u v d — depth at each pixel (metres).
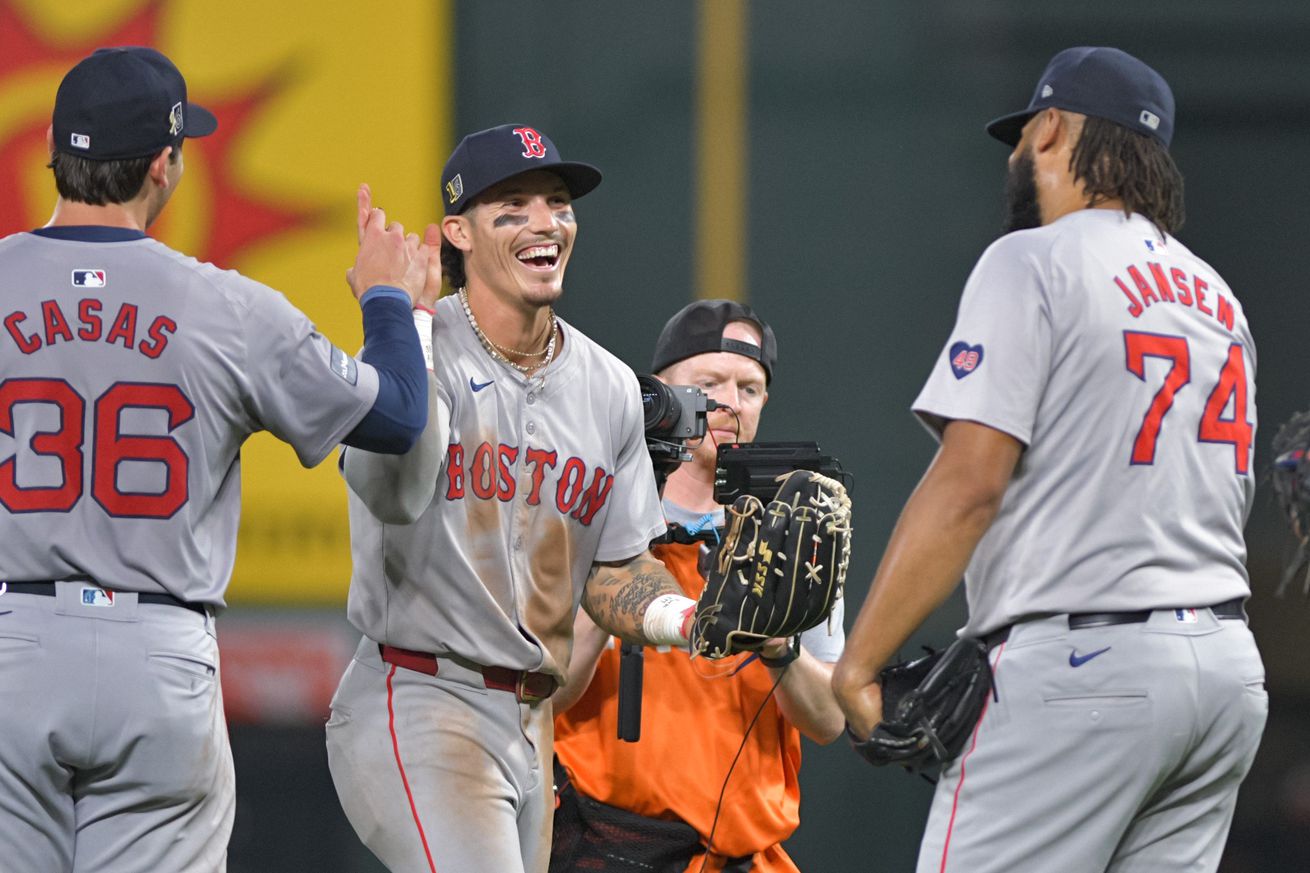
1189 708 9.17
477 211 11.49
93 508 9.55
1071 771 9.15
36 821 9.55
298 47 31.75
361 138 31.75
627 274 34.28
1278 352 33.41
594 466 11.72
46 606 9.50
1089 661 9.16
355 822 11.46
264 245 31.34
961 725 9.38
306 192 31.50
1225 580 9.55
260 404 9.98
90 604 9.54
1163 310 9.57
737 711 12.51
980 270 9.71
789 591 10.23
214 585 9.99
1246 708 9.49
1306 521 9.93
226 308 9.91
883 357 33.84
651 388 12.22
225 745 10.26
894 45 34.62
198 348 9.76
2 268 9.73
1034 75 34.50
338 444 10.12
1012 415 9.27
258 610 29.67
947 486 9.30
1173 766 9.28
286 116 31.66
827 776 28.88
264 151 31.55
